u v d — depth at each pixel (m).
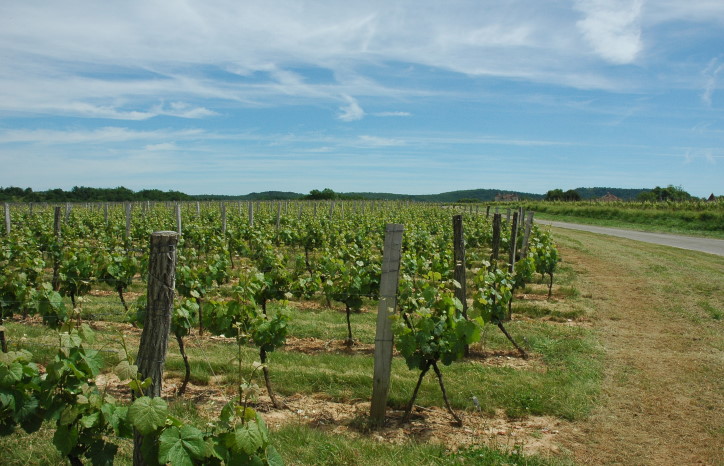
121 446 4.35
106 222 21.81
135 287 11.34
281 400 5.71
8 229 17.09
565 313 9.71
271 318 5.74
